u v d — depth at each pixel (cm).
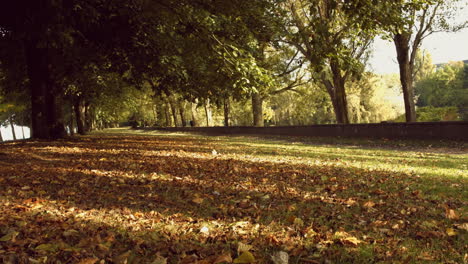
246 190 644
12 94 2986
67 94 3034
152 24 1412
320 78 2630
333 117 5581
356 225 430
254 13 1220
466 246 357
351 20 752
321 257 333
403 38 1969
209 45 1041
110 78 2758
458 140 1492
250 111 5572
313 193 616
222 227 425
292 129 2669
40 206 500
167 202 542
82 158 1097
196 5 1104
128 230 410
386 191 628
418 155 1194
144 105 5512
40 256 320
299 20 2164
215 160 1089
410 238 385
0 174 773
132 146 1623
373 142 1773
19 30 1398
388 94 5078
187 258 322
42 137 1873
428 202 541
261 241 375
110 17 1395
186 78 1576
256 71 988
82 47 1725
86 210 493
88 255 324
